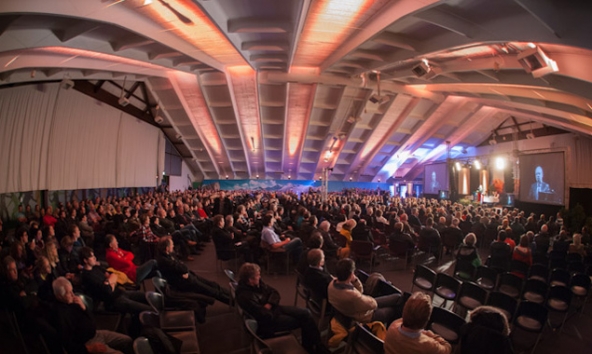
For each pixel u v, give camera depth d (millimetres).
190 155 27172
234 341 4469
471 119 22578
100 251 9180
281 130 22906
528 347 4680
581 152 17297
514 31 5836
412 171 32750
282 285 6859
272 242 7512
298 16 6949
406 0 6215
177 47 9336
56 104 12398
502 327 2877
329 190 31531
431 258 9539
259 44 9969
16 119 10602
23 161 10961
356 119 19594
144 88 17859
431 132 24000
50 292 4820
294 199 19391
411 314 2646
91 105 14656
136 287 5512
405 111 20906
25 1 4688
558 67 6652
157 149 21953
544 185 18188
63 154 12938
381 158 29031
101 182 15625
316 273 4480
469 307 4824
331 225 10719
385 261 9148
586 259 7801
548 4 4766
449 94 17969
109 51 8977
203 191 24625
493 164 22844
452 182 24156
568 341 4891
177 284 4988
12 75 8805
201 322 4777
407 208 15164
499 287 5824
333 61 11398
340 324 3951
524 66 6574
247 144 24969
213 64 12758
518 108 15773
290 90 18328
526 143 21078
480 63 8898
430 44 8352
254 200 16844
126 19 6805
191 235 9695
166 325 3945
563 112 12438
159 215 9703
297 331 4758
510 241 7980
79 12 5629
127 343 3646
